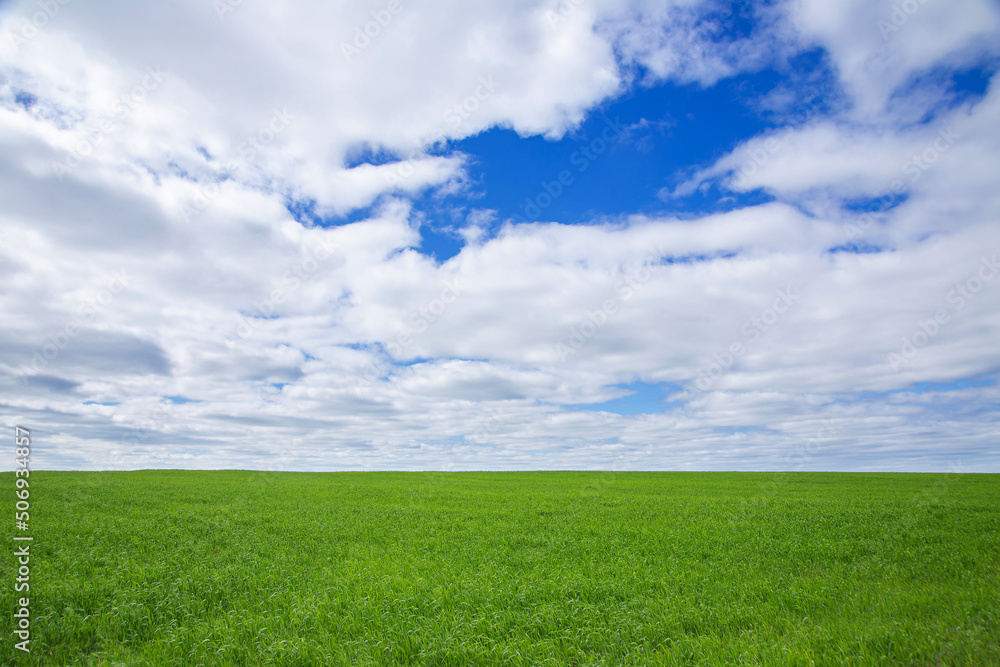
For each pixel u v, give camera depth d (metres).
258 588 12.49
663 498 34.16
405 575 13.41
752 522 22.64
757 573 13.58
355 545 17.66
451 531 20.98
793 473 72.31
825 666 7.53
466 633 9.38
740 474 73.31
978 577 12.49
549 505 30.23
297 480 53.00
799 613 10.32
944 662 7.60
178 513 23.91
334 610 10.72
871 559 14.93
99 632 9.91
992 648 7.71
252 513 25.38
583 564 14.83
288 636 9.43
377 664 8.21
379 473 75.12
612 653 8.63
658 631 9.33
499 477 65.38
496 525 22.30
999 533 18.47
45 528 18.69
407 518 24.23
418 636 9.23
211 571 13.81
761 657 7.98
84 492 32.69
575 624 9.80
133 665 8.52
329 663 8.30
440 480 55.94
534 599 11.30
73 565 13.74
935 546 16.31
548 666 8.11
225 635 9.46
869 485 46.16
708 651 8.27
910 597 10.59
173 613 10.82
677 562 14.86
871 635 8.39
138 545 17.03
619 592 11.72
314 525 21.81
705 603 11.01
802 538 18.45
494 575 13.16
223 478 53.72
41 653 9.11
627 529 20.72
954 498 32.41
